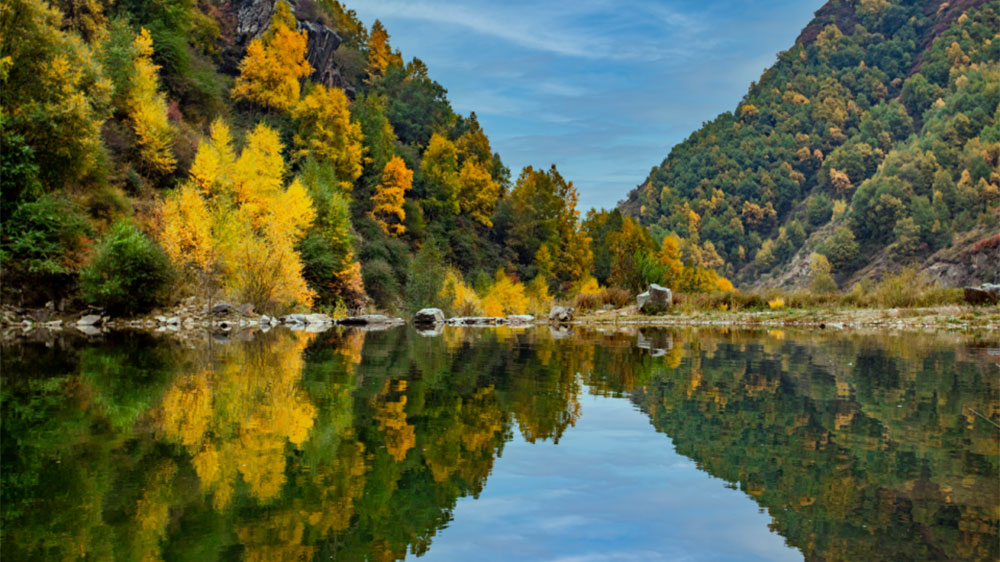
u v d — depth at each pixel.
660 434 5.08
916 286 27.22
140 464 4.02
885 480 3.83
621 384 7.70
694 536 2.99
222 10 70.19
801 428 5.30
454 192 83.88
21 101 19.91
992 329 18.59
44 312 18.72
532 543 2.90
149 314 21.42
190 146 36.50
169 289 21.80
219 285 25.55
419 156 95.38
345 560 2.64
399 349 12.58
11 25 19.66
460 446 4.66
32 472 3.81
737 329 19.81
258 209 32.00
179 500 3.37
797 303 28.06
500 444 4.73
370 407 6.08
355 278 39.22
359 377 8.20
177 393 6.74
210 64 59.12
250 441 4.66
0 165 18.70
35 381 7.54
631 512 3.33
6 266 18.73
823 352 11.76
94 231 22.34
